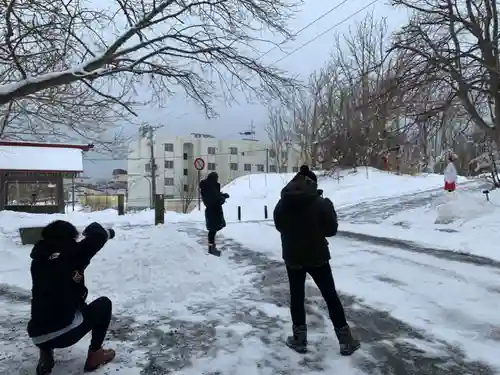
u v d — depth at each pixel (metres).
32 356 4.43
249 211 25.75
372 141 32.31
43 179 26.52
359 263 8.43
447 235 11.47
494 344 4.69
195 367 4.20
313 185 4.55
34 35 8.36
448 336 4.91
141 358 4.39
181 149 76.50
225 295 6.67
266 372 4.09
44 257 3.83
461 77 14.06
